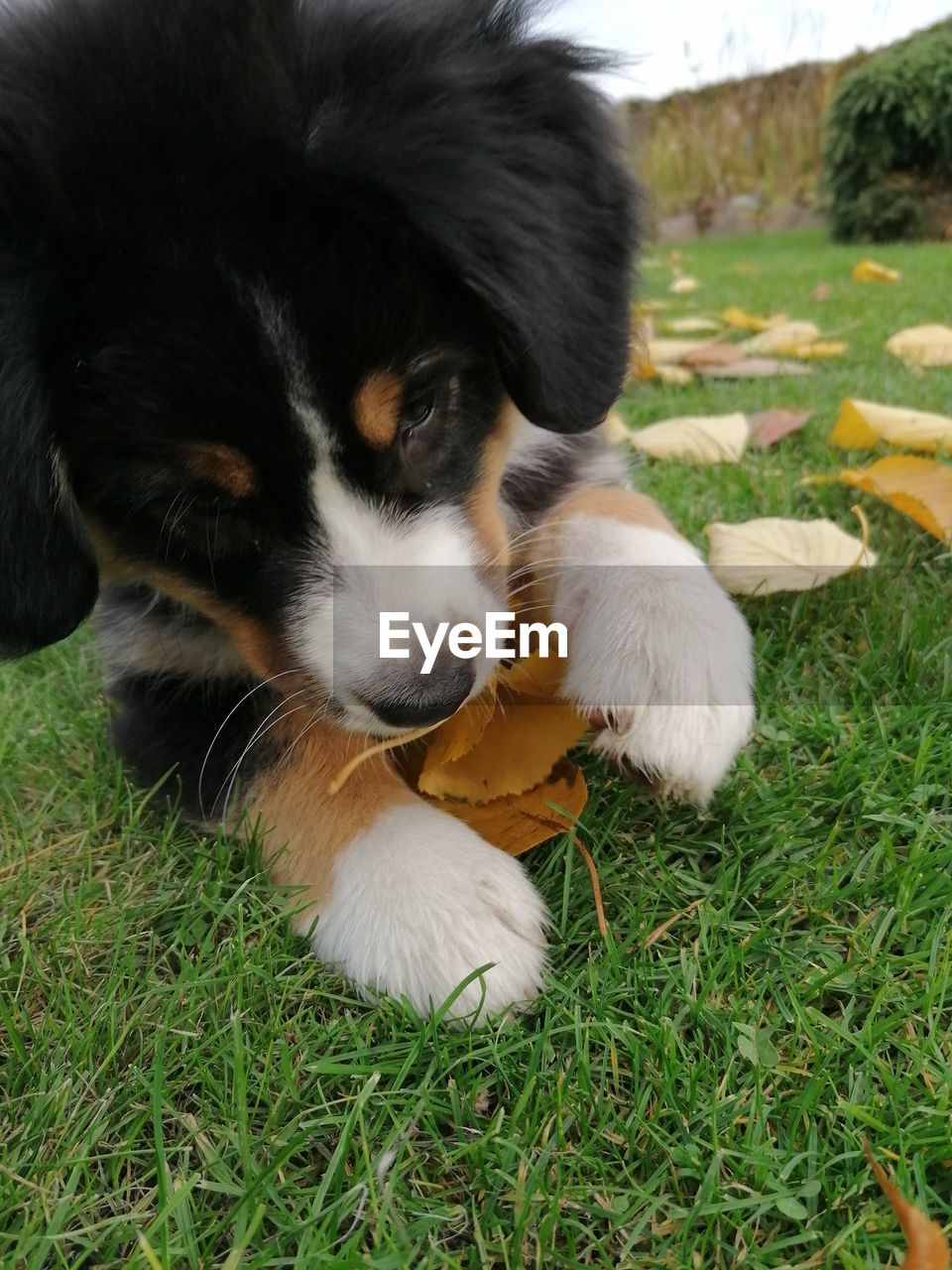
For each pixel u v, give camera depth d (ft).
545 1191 0.58
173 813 0.95
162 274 0.75
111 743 1.05
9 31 0.85
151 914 0.82
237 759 0.95
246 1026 0.70
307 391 0.76
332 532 0.81
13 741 1.09
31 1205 0.60
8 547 0.77
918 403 1.84
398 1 0.87
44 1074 0.67
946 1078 0.62
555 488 1.15
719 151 7.43
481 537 0.90
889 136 5.29
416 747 0.97
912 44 5.38
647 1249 0.57
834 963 0.72
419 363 0.81
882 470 1.30
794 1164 0.59
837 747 0.93
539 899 0.78
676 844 0.85
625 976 0.72
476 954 0.73
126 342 0.76
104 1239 0.58
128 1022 0.71
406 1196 0.59
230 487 0.80
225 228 0.75
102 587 1.02
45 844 0.94
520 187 0.81
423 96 0.80
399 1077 0.65
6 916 0.84
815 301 3.24
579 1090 0.64
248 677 1.00
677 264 4.86
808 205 7.23
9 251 0.76
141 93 0.77
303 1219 0.58
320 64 0.80
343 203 0.75
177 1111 0.65
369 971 0.75
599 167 0.91
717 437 1.65
